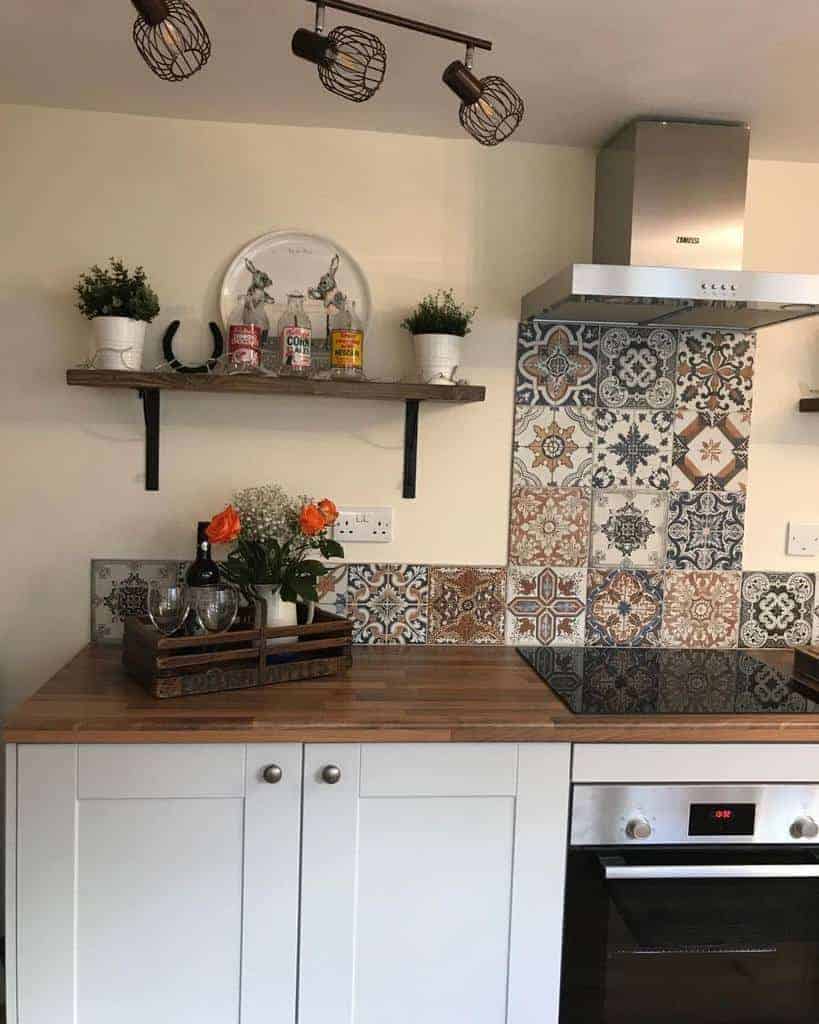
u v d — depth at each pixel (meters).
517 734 1.71
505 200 2.29
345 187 2.24
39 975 1.67
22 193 2.15
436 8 1.60
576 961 1.77
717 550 2.39
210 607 1.87
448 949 1.75
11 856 1.64
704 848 1.79
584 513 2.35
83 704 1.73
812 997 1.81
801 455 2.40
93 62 1.88
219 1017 1.72
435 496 2.32
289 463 2.28
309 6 1.61
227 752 1.67
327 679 1.98
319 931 1.72
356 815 1.71
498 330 2.30
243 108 2.11
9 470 2.20
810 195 2.36
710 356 2.35
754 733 1.77
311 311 2.24
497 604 2.35
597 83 1.90
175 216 2.20
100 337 2.04
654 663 2.22
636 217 2.06
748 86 1.90
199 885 1.69
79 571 2.23
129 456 2.23
